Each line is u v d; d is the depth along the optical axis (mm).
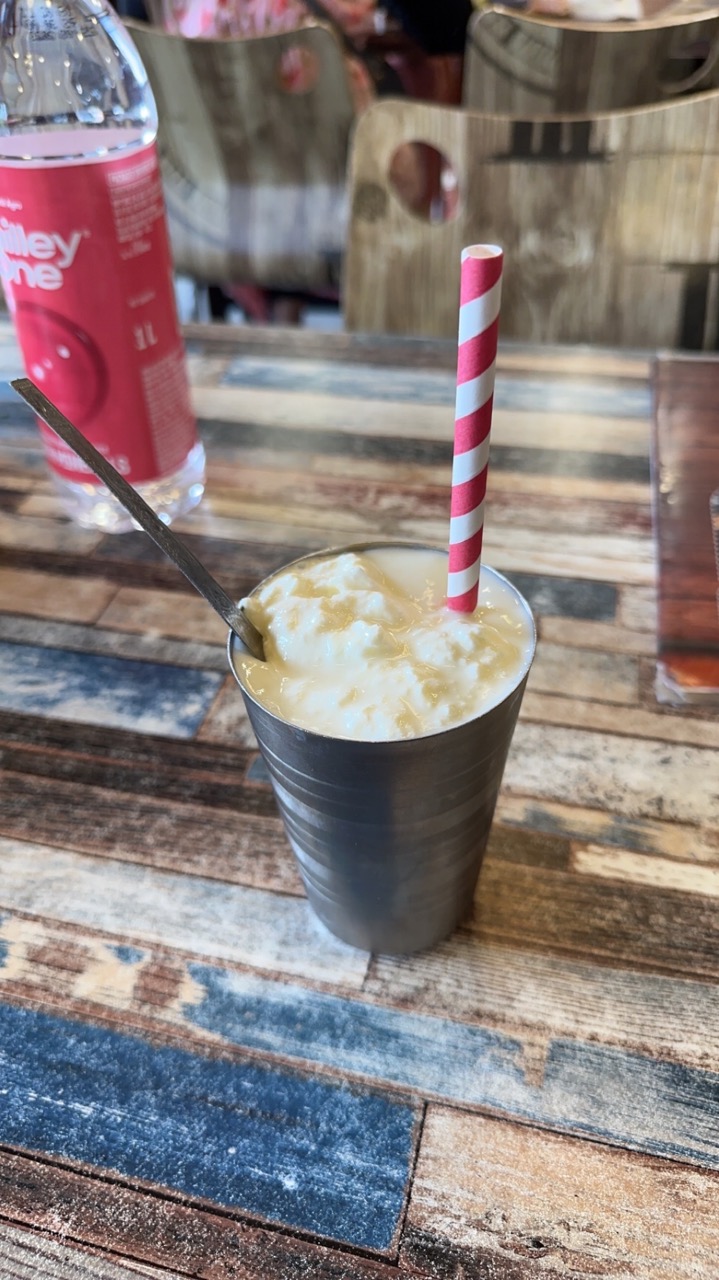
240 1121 242
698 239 556
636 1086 245
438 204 1034
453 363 555
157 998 271
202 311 1076
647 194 549
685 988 267
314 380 545
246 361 565
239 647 248
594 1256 214
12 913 294
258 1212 224
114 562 437
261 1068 253
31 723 358
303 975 275
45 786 334
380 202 580
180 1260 217
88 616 408
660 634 370
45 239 376
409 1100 245
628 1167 229
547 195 559
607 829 309
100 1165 234
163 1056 257
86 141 411
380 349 570
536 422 497
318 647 245
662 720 345
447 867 253
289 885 300
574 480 460
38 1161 235
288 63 920
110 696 368
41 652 390
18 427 543
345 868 249
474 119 543
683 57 752
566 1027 260
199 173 877
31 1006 270
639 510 442
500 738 234
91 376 411
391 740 209
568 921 284
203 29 1033
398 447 491
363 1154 234
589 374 533
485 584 270
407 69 1022
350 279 609
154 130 468
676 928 281
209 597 247
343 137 826
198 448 484
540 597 398
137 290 401
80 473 447
